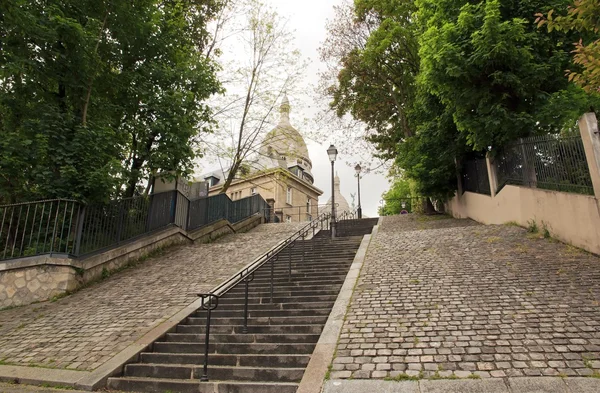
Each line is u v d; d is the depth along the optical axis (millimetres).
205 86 15305
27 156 10023
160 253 13695
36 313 8500
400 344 5598
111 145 11867
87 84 11953
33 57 10898
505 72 11148
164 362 6152
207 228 17719
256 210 26547
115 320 7742
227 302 8680
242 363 5855
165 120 13258
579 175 9133
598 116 10836
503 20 11766
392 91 25094
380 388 4621
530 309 6293
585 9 5730
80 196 10359
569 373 4547
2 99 10906
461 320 6168
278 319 7254
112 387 5523
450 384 4555
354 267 9883
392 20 22453
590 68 5848
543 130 11766
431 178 19781
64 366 5910
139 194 14797
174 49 15281
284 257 12656
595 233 8328
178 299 8820
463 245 10602
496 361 4945
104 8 12484
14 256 9859
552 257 8578
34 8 10547
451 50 11148
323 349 5648
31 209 10195
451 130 16500
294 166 52062
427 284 7961
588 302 6301
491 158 14453
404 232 13906
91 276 10500
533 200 10938
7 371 5824
